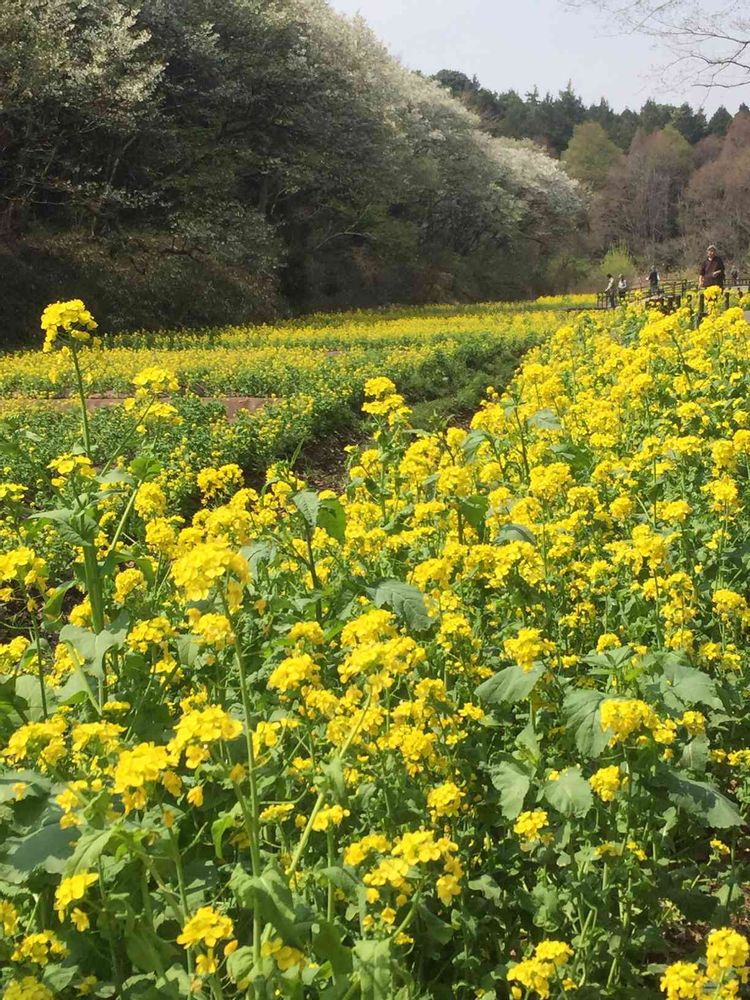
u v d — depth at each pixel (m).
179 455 9.71
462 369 18.61
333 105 40.78
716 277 16.77
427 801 2.69
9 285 27.75
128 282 30.84
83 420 3.64
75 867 2.01
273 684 2.49
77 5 31.00
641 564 3.92
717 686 3.34
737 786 3.54
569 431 6.78
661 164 90.56
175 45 34.50
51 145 30.69
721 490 4.19
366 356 19.05
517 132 107.56
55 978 2.19
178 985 2.15
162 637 3.02
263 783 2.45
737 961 2.05
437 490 4.35
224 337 27.31
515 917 2.83
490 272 61.34
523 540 3.90
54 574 6.72
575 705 2.74
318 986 2.22
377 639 2.62
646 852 2.96
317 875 2.20
